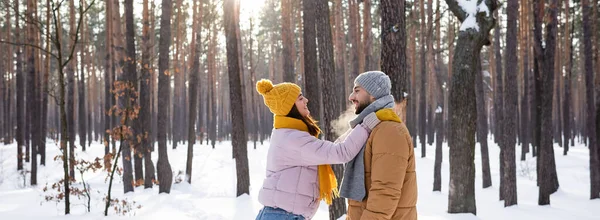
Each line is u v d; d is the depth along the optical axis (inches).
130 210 410.0
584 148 1365.7
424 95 992.2
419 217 310.3
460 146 325.7
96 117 1967.3
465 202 322.7
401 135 98.0
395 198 94.7
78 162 391.2
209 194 579.2
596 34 639.1
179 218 360.8
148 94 640.4
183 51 1529.3
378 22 1269.7
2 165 924.6
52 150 1255.5
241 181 515.2
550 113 497.0
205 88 2549.2
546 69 508.1
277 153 111.4
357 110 110.3
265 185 112.7
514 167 479.2
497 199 566.3
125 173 601.9
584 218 400.8
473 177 325.4
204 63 1957.4
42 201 482.3
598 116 531.2
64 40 1438.2
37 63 946.1
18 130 880.3
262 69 2319.1
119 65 644.7
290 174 109.6
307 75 378.9
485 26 329.7
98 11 1188.5
